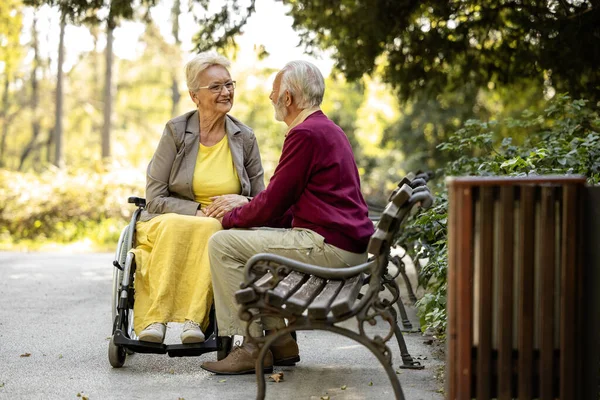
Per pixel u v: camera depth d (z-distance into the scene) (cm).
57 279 1001
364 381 480
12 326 672
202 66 544
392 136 2806
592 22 924
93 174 1895
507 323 350
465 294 350
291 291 408
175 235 505
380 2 1078
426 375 496
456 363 354
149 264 508
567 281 348
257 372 389
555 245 350
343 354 561
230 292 480
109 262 1225
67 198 1816
